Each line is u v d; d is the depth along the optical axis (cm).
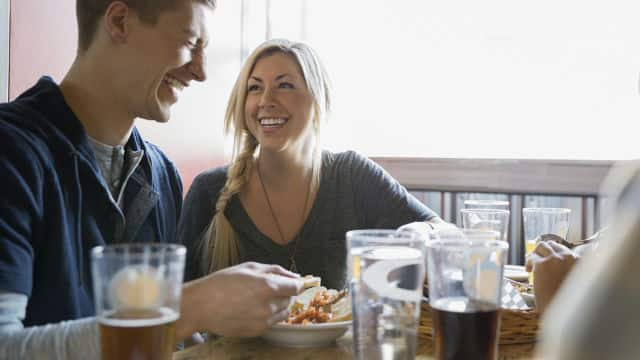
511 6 288
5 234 94
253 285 92
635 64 272
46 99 116
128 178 132
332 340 105
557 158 286
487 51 295
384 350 78
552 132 287
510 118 293
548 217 151
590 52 278
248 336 94
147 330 69
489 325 79
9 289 90
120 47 119
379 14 312
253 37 338
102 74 121
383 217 195
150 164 138
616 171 67
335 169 198
